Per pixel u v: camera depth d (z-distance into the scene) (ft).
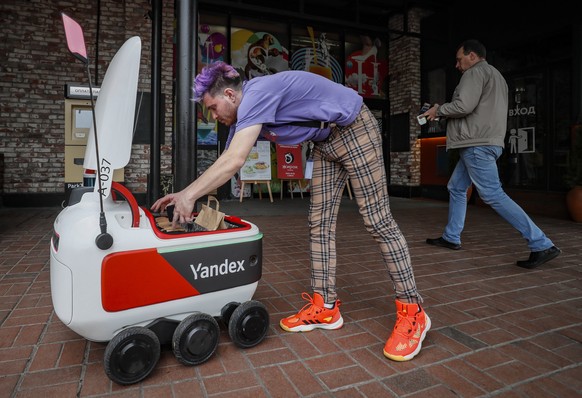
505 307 7.73
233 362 5.58
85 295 4.69
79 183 19.61
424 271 10.18
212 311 5.69
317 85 5.62
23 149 21.80
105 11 22.70
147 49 22.95
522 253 12.10
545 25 21.88
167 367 5.41
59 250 4.70
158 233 5.10
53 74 22.08
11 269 9.90
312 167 6.59
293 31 29.25
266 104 5.22
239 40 27.68
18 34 21.48
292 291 8.63
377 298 8.23
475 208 23.75
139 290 4.95
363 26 25.99
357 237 14.73
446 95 28.40
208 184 5.09
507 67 24.13
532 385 5.08
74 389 4.88
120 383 4.91
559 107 21.25
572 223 18.15
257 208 23.03
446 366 5.55
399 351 5.69
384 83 32.19
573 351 5.97
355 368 5.49
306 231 15.78
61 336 6.31
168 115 23.57
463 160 11.41
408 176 30.32
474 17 26.09
